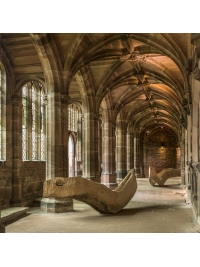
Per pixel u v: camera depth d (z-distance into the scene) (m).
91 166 18.11
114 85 19.27
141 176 40.16
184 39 12.27
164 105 30.12
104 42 13.72
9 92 13.88
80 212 12.47
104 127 23.56
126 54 15.60
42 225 9.92
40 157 16.97
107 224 10.00
